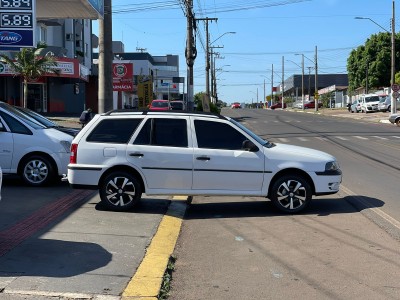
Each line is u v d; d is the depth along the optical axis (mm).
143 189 8484
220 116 8641
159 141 8453
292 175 8516
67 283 5004
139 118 8547
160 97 95375
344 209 8938
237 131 8555
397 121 36344
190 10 27422
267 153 8453
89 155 8430
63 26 44094
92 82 49594
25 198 9289
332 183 8594
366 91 72375
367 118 46312
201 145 8430
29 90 37656
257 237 7129
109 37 14641
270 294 4992
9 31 13969
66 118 33031
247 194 8453
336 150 19453
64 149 10602
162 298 4863
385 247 6562
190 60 27656
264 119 47625
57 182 11211
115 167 8445
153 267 5582
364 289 5109
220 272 5656
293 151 8586
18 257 5770
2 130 10438
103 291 4828
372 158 16812
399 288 5141
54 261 5680
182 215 8406
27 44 14062
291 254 6305
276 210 8914
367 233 7273
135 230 7242
